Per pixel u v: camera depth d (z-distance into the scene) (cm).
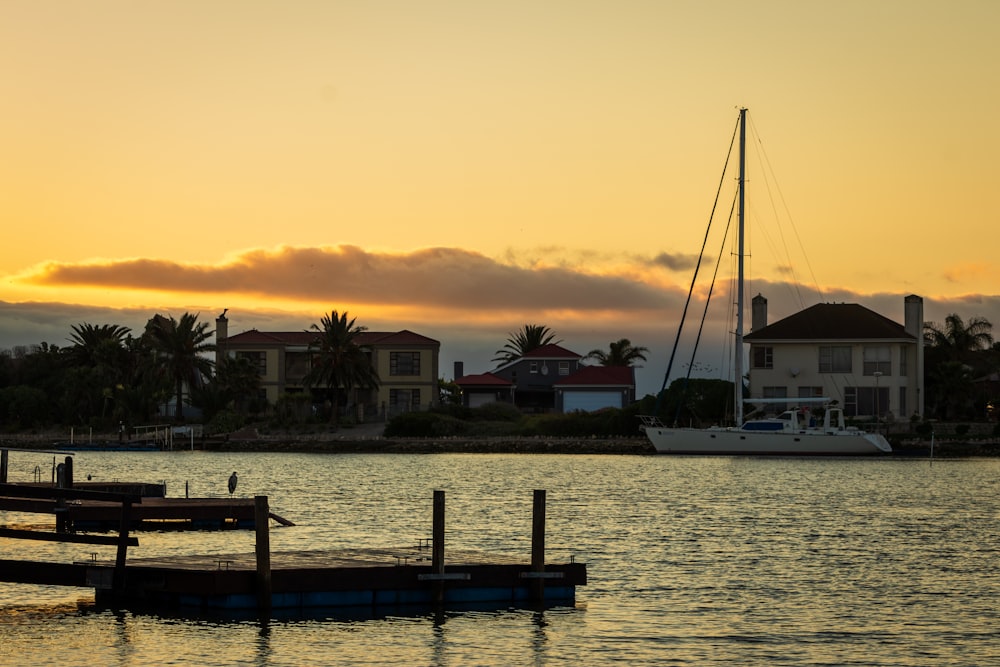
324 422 13338
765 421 10825
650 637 3322
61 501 5250
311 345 13538
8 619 3406
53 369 15088
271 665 3011
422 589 3588
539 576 3672
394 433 12756
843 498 7288
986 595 3931
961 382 12719
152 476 8806
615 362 19438
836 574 4316
